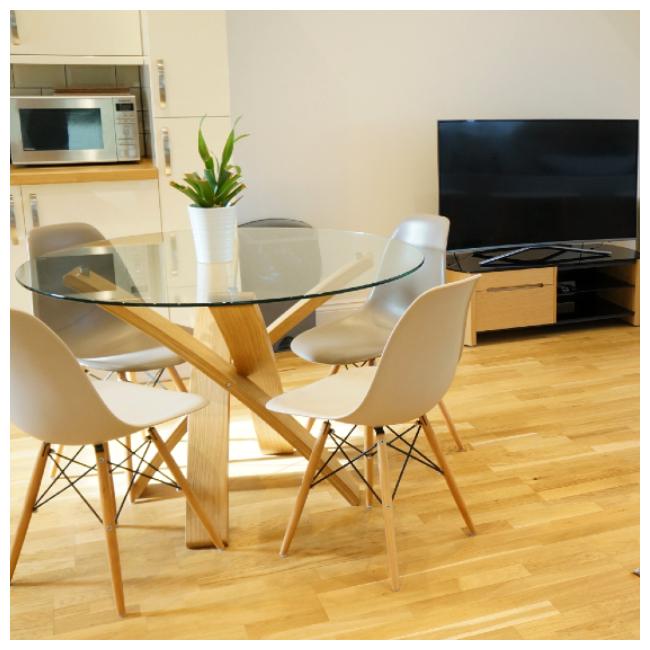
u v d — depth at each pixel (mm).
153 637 2174
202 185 2711
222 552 2586
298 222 4574
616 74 5305
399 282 3283
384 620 2217
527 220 4918
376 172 4891
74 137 4000
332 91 4703
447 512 2799
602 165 4988
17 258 3871
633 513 2766
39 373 2092
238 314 2652
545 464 3154
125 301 2250
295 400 2482
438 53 4867
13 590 2406
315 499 2918
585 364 4371
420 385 2283
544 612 2236
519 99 5113
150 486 3031
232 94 4531
